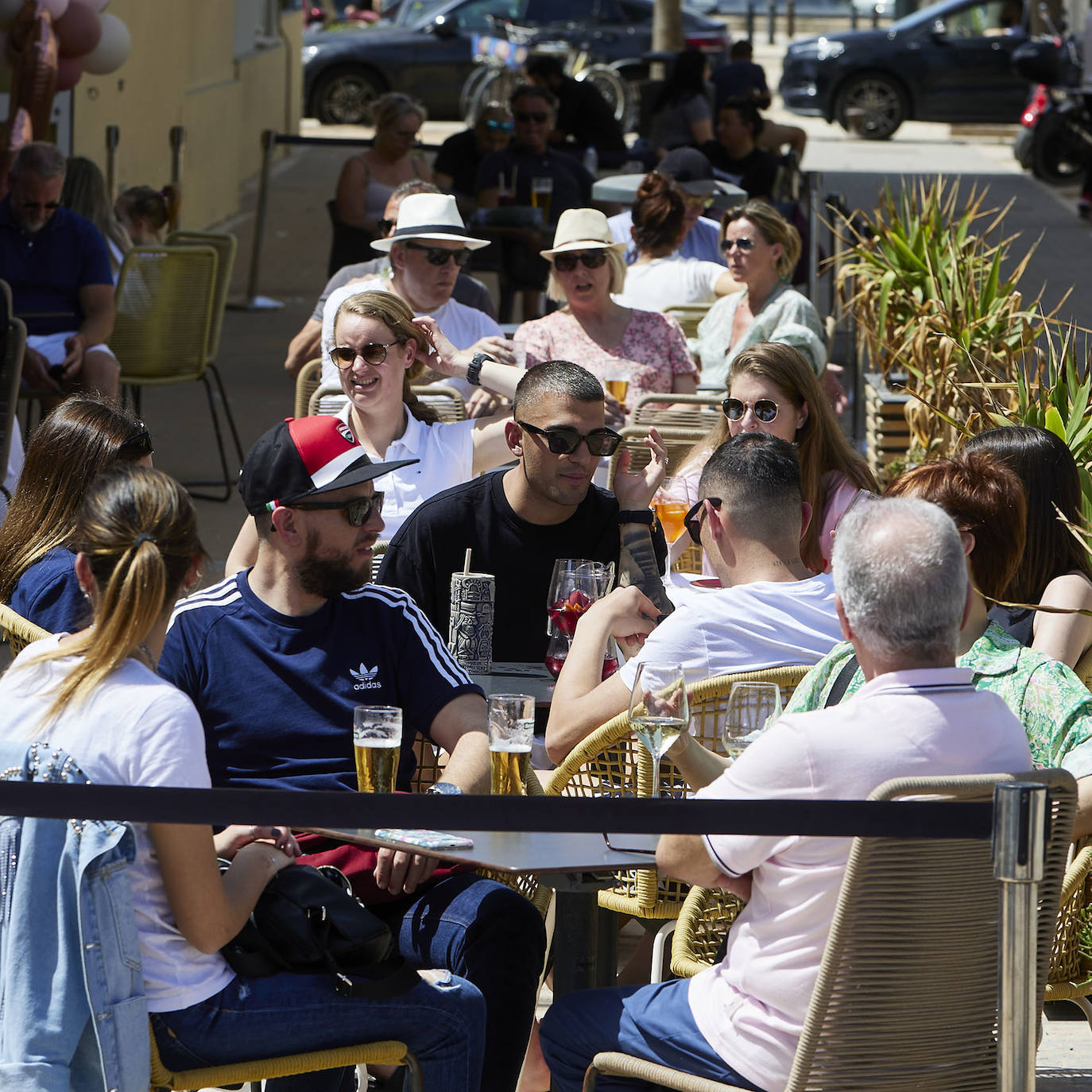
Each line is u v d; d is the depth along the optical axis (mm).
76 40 17094
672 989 4906
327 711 5715
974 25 46094
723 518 6309
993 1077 4539
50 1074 4402
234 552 7910
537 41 44719
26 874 4457
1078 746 5266
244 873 4898
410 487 9008
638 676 5184
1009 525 5637
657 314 12203
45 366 13422
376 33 46250
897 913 4285
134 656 4734
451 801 4113
